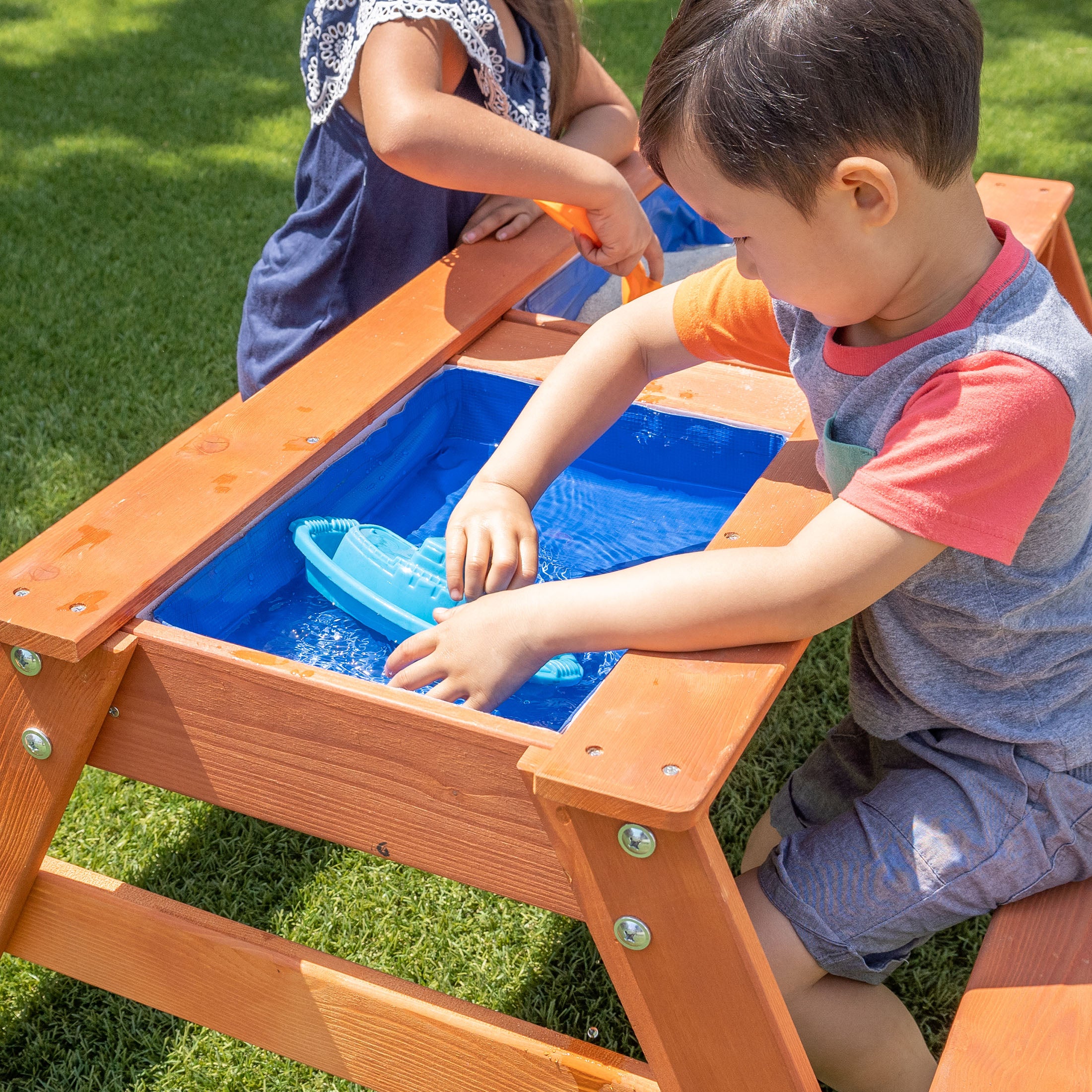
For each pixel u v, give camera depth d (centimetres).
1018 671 108
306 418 126
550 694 111
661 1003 89
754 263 98
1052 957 102
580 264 183
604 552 130
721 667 91
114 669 97
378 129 149
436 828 94
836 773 136
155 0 549
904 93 88
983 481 91
